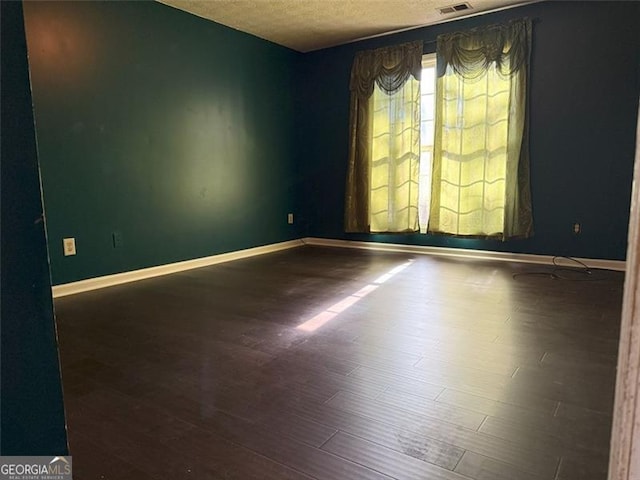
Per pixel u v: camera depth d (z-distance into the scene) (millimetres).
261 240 5160
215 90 4465
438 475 1231
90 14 3369
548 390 1724
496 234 4328
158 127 3939
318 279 3695
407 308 2828
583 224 4016
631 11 3654
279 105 5297
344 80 5242
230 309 2855
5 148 529
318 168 5613
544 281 3492
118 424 1515
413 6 4055
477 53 4227
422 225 4867
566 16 3891
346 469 1264
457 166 4453
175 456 1333
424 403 1636
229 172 4688
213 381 1837
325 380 1834
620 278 3561
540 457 1305
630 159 3754
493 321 2551
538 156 4145
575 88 3918
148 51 3807
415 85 4656
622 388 476
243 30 4676
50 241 3217
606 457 1299
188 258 4297
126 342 2287
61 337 2363
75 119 3320
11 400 563
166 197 4055
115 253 3662
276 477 1231
